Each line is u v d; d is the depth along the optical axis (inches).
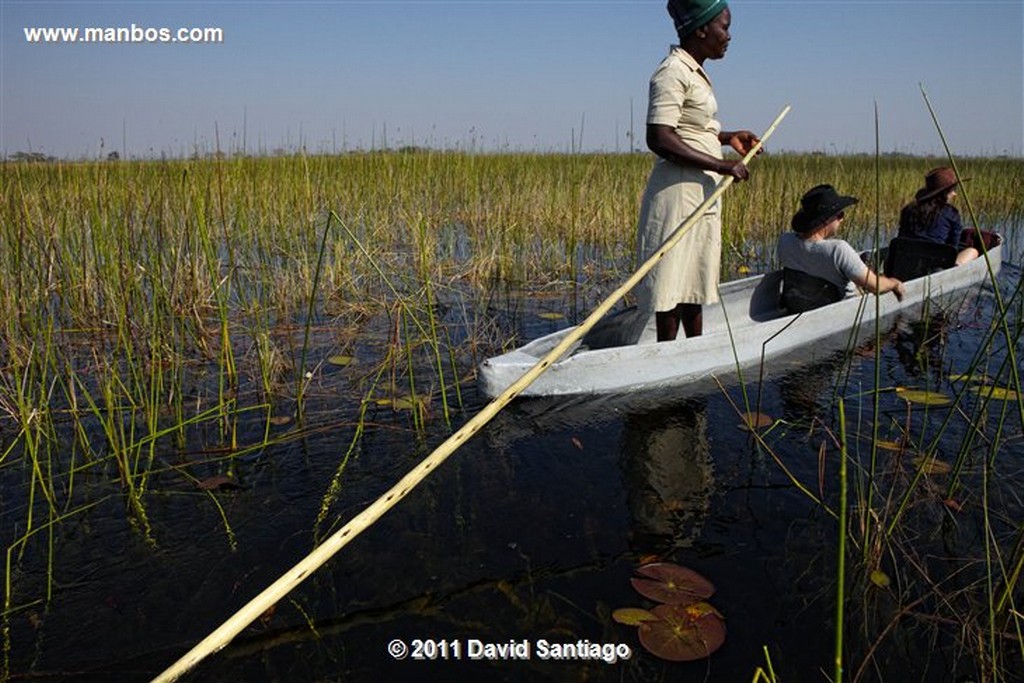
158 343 146.7
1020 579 83.4
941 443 119.7
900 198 444.8
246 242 255.3
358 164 393.4
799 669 71.2
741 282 193.9
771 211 361.7
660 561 88.6
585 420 130.6
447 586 84.4
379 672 71.2
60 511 101.5
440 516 99.1
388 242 292.0
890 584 84.0
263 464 115.6
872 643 75.0
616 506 101.5
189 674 71.0
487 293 236.4
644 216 147.9
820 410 134.5
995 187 450.9
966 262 218.8
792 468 112.0
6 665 72.6
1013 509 99.7
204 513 101.0
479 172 383.9
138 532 96.2
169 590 84.3
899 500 101.7
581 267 273.6
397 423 131.3
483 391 137.9
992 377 149.7
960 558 89.0
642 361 144.4
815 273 184.1
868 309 182.1
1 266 170.6
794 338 167.3
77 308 182.5
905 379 150.1
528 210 337.4
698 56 139.6
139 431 127.9
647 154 544.1
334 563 88.7
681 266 145.9
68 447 121.7
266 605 66.4
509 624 78.0
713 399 139.6
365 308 205.6
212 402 141.0
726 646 74.4
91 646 75.3
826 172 498.6
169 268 193.5
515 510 100.4
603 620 78.4
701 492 105.0
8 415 133.6
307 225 271.4
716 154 144.7
